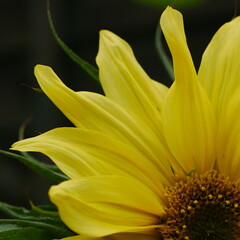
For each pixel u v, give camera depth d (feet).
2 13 4.50
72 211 2.02
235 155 2.21
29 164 2.13
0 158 4.42
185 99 2.18
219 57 2.22
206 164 2.22
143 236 2.15
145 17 4.07
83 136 2.13
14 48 4.46
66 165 2.09
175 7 2.28
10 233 2.09
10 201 4.32
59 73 4.14
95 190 2.06
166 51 3.76
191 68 2.16
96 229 2.04
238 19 2.23
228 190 2.20
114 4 4.15
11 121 4.48
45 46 4.13
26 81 4.45
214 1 3.81
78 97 2.16
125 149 2.15
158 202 2.16
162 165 2.20
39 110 4.04
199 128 2.20
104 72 2.21
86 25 4.18
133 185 2.10
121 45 2.23
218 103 2.20
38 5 4.16
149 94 2.21
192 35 3.94
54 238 2.10
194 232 2.18
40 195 4.05
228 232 2.19
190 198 2.19
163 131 2.20
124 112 2.19
